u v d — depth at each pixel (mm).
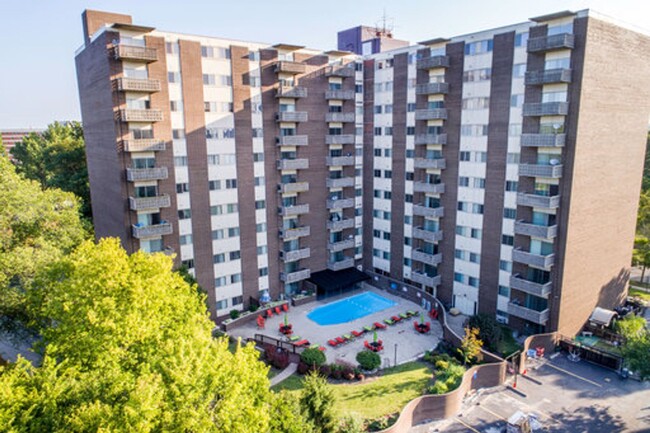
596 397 39250
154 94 46125
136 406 18969
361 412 34969
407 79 57562
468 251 54219
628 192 52031
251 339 49281
